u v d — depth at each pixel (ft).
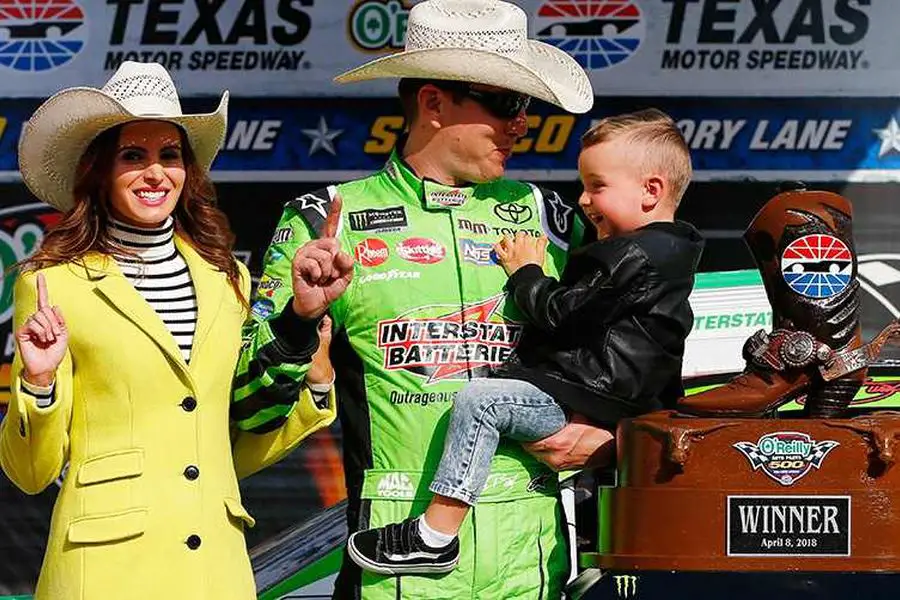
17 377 17.94
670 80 28.91
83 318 18.70
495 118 20.58
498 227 21.22
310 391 19.95
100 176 19.10
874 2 28.73
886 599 26.32
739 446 18.93
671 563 18.89
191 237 19.85
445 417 20.42
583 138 21.22
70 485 18.74
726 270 28.71
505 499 20.43
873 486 18.89
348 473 21.03
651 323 20.29
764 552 18.81
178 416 18.83
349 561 20.61
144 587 18.40
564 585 21.20
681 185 20.97
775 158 28.84
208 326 19.12
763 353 19.65
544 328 20.30
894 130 28.76
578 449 20.24
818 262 19.48
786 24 28.81
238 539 19.38
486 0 21.08
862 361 19.49
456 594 20.24
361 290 20.57
